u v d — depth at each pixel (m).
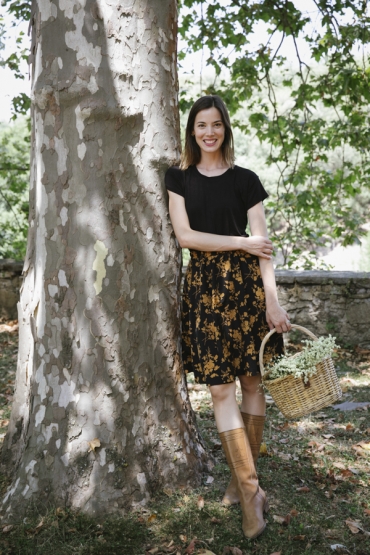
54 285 2.58
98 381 2.56
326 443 3.36
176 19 2.81
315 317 5.98
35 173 2.72
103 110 2.49
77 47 2.48
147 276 2.67
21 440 2.90
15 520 2.47
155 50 2.64
